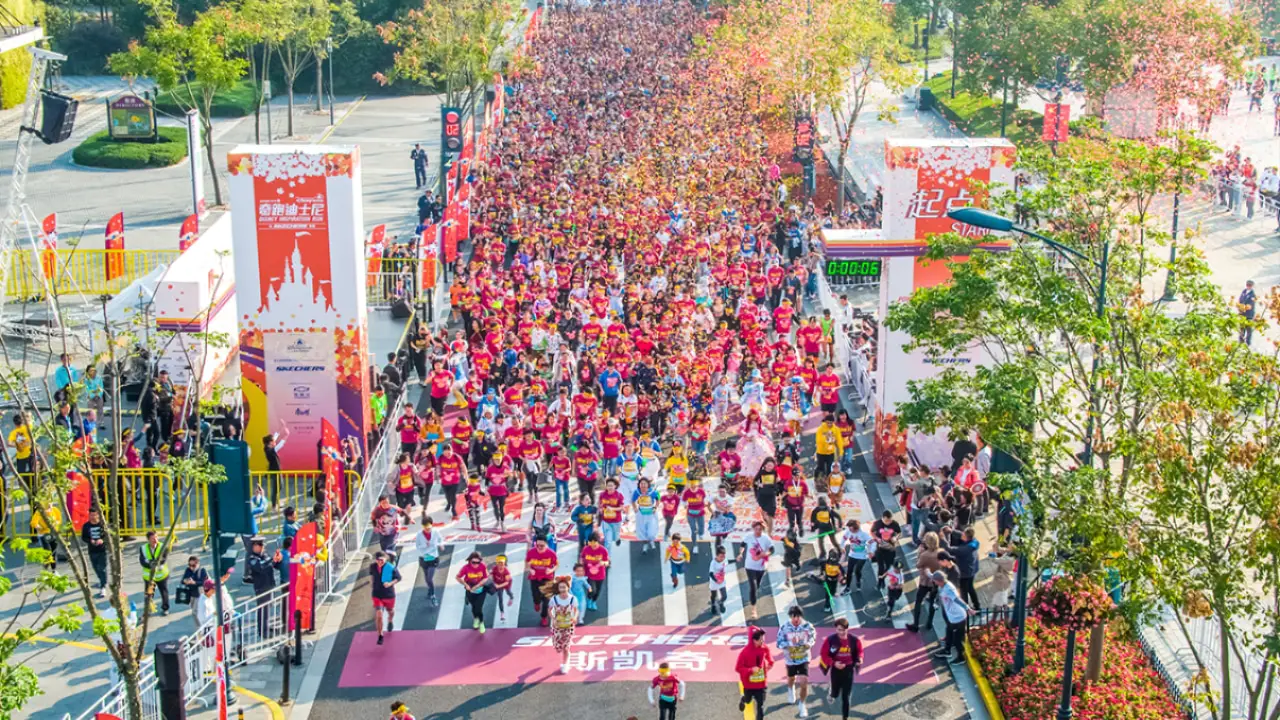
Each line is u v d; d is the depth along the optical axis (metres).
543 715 27.75
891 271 37.88
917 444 38.56
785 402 41.97
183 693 26.23
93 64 106.88
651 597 32.50
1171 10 62.75
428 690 28.70
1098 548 22.55
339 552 33.38
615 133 75.50
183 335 41.75
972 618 30.92
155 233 62.44
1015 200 29.95
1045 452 25.34
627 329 46.50
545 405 38.50
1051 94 86.06
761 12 79.31
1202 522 22.62
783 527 35.88
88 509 31.36
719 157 69.25
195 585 29.48
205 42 67.69
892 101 94.44
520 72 88.38
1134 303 27.27
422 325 46.16
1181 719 26.72
